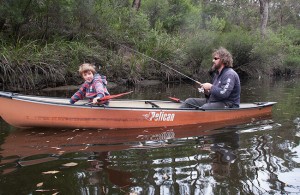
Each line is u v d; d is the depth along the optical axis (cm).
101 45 1151
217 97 513
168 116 483
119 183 273
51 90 853
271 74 1747
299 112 584
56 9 941
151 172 297
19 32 939
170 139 408
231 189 265
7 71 827
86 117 455
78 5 1029
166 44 1281
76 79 964
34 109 443
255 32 1889
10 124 473
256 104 596
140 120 471
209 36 1338
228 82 510
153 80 1184
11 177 284
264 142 393
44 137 412
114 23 1248
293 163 321
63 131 443
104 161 324
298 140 400
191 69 1312
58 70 912
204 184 273
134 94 844
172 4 1658
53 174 290
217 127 474
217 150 361
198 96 816
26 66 856
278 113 579
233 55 1464
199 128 468
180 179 282
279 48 1838
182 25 1603
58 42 973
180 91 927
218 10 2447
